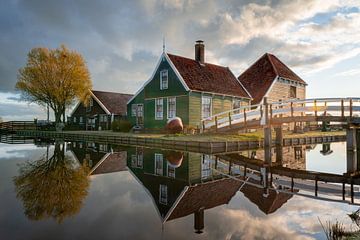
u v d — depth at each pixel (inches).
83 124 1745.8
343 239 167.3
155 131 1053.2
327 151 775.7
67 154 602.9
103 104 1624.0
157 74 1050.1
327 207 239.9
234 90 1135.0
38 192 278.8
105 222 196.9
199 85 986.1
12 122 1812.3
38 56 1435.8
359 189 323.3
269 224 195.5
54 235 173.2
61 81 1481.3
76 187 302.5
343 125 623.8
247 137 829.2
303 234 177.5
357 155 645.9
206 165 476.7
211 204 244.5
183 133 904.9
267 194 284.8
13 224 191.6
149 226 189.8
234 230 184.1
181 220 202.5
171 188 305.1
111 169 420.5
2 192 277.7
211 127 880.9
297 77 1435.8
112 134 1061.8
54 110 1519.4
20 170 404.2
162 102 1029.8
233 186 320.5
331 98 635.5
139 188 301.9
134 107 1225.4
